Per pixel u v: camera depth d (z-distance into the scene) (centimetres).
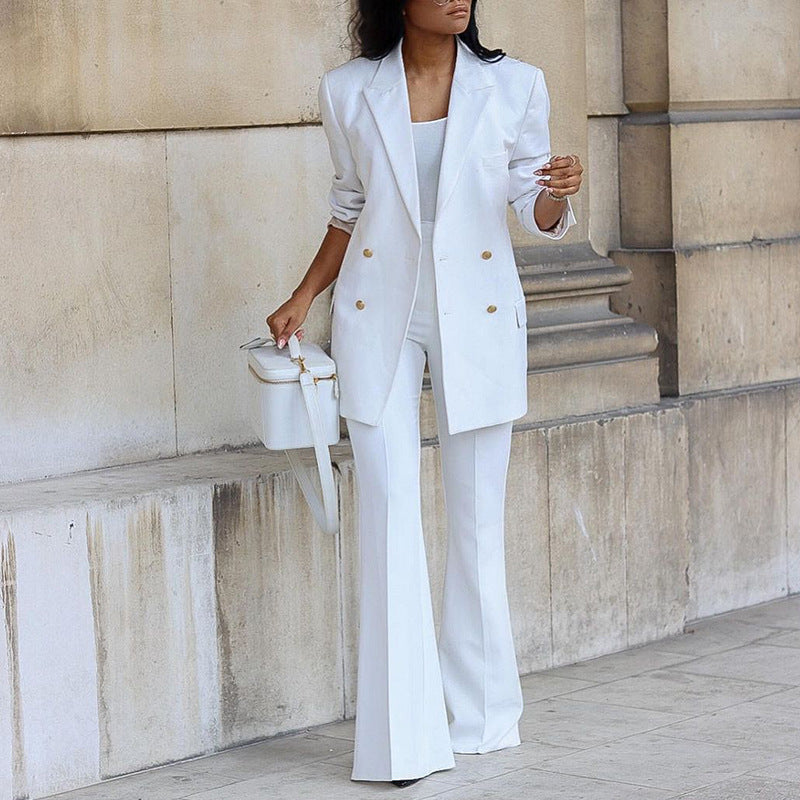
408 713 599
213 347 719
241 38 714
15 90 644
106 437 686
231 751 656
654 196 868
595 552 791
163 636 634
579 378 793
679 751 636
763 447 895
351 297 598
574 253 823
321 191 751
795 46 923
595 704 710
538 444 763
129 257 689
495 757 634
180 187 703
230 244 721
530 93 596
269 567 664
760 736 654
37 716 601
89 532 612
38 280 662
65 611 607
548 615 773
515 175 605
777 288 912
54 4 653
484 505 626
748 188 902
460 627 638
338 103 595
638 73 867
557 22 816
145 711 631
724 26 883
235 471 671
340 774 620
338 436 603
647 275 866
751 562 895
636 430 805
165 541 632
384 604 594
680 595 833
